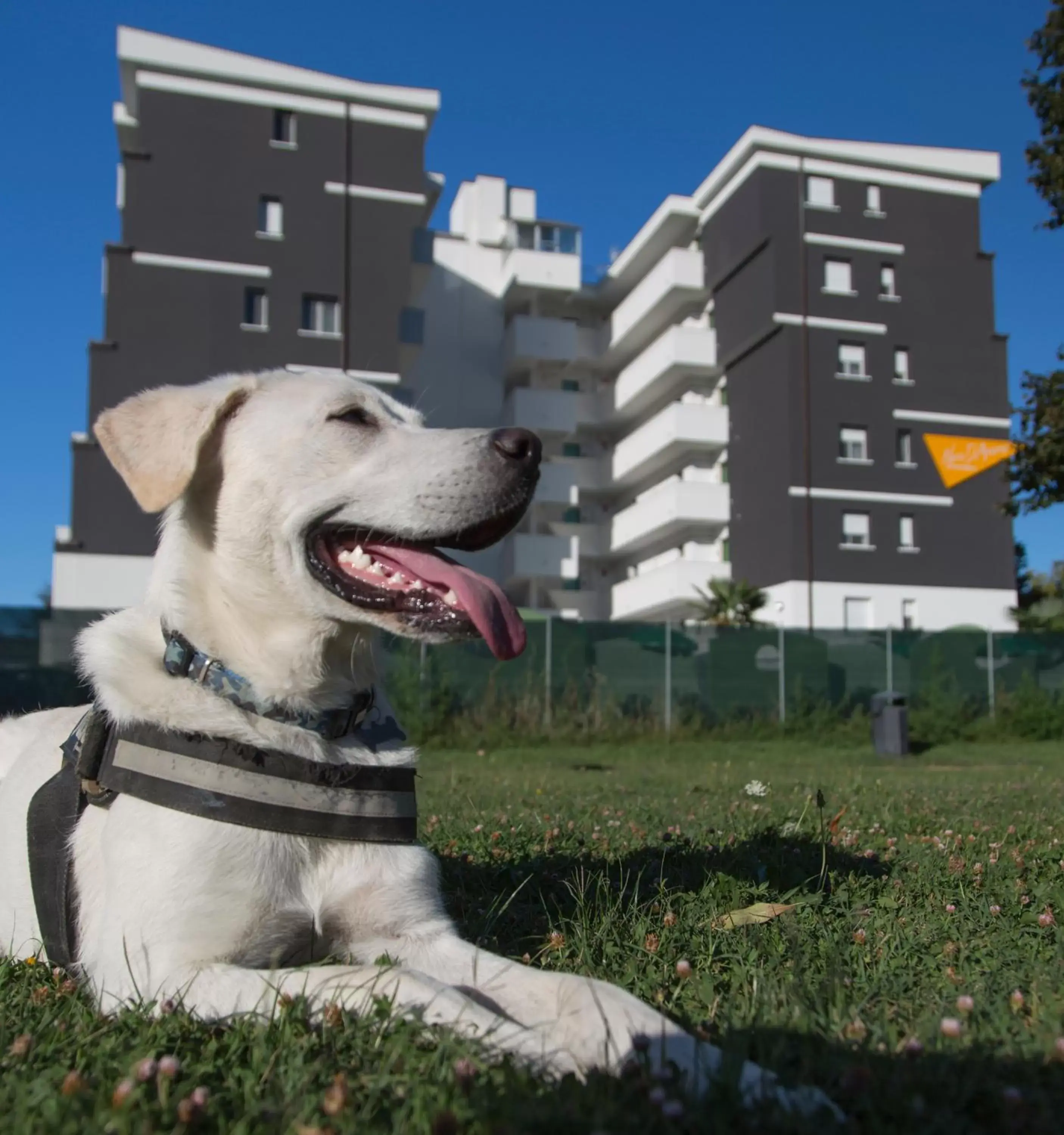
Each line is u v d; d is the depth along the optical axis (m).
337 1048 2.16
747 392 37.38
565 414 40.09
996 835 5.35
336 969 2.51
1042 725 21.56
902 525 35.84
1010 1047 2.17
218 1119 1.85
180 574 3.04
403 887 2.94
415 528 3.08
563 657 20.23
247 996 2.42
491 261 43.06
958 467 36.41
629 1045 2.13
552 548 38.75
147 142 31.23
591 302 44.22
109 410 3.12
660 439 39.09
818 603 34.75
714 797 8.27
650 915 3.50
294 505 3.02
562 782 10.54
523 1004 2.46
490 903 3.78
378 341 32.59
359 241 32.69
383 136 33.09
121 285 30.72
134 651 2.97
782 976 2.74
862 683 22.05
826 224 36.25
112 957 2.67
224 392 3.11
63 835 3.04
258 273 31.78
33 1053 2.22
